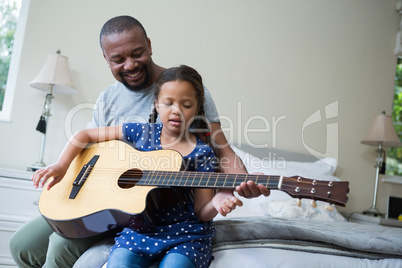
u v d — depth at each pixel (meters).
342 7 3.58
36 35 3.08
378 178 3.42
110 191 1.32
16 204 2.53
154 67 1.77
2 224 2.50
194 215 1.30
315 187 1.11
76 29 3.12
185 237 1.21
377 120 3.38
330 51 3.53
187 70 1.44
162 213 1.28
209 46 3.33
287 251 1.32
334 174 3.46
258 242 1.35
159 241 1.18
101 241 1.38
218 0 3.36
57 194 1.38
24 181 2.54
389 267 1.34
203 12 3.33
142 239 1.19
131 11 3.21
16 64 3.16
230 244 1.33
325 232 1.51
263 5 3.44
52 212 1.32
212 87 3.32
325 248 1.36
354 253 1.37
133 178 1.36
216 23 3.35
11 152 3.00
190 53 3.29
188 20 3.30
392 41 3.64
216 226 1.43
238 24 3.39
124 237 1.22
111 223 1.28
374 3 3.63
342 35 3.56
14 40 3.20
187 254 1.14
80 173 1.44
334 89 3.52
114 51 1.63
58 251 1.40
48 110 2.91
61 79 2.82
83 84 3.11
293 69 3.46
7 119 3.01
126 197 1.26
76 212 1.29
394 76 3.64
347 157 3.50
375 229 1.85
